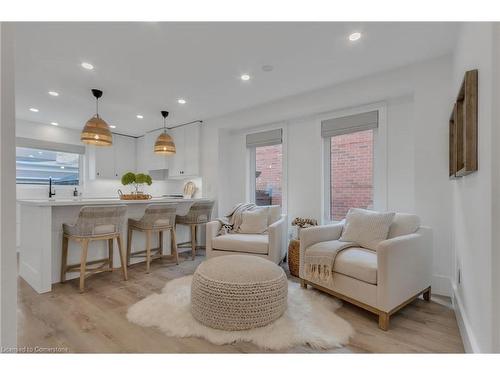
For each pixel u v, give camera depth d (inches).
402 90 109.7
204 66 106.3
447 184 96.0
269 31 82.9
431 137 99.2
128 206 134.0
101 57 98.6
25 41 87.3
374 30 82.1
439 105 97.9
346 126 132.0
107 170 217.0
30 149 185.8
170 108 159.2
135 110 162.7
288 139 155.9
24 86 125.0
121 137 227.9
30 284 105.3
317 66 106.2
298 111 139.4
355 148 132.9
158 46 91.4
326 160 143.1
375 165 124.3
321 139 141.6
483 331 51.3
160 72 111.4
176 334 68.5
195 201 158.4
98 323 74.5
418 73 102.5
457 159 70.4
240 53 96.3
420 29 81.4
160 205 126.3
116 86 125.7
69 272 110.0
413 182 112.2
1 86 31.7
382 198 119.6
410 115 114.3
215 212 177.8
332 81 120.5
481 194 52.5
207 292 72.2
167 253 152.2
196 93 135.3
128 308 83.5
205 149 184.9
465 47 71.6
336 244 94.3
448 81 96.4
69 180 206.2
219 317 70.2
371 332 71.4
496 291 45.8
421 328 73.5
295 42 89.0
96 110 160.4
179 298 89.6
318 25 79.9
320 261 90.6
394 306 74.8
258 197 174.9
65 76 114.7
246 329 69.9
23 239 114.5
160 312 79.4
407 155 114.5
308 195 146.9
